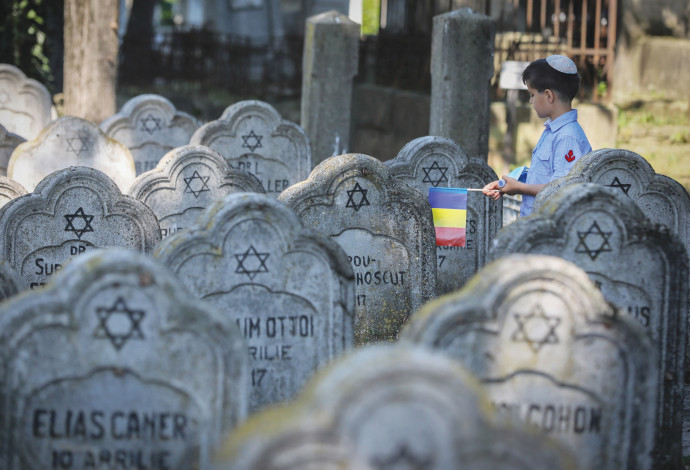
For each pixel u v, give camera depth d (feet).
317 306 25.49
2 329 19.04
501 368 20.61
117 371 19.70
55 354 19.40
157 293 19.60
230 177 41.16
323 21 60.64
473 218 41.65
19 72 62.69
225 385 20.04
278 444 15.28
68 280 19.38
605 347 20.94
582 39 75.20
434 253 33.19
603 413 21.20
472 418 15.55
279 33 165.07
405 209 32.76
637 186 33.86
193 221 41.01
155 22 174.91
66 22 68.18
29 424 19.51
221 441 20.06
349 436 15.30
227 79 98.48
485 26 54.65
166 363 19.81
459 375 15.43
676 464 25.49
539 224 24.32
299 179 51.75
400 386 15.29
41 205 33.12
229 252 24.98
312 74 61.11
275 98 95.30
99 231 33.68
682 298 25.04
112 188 33.50
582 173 32.73
